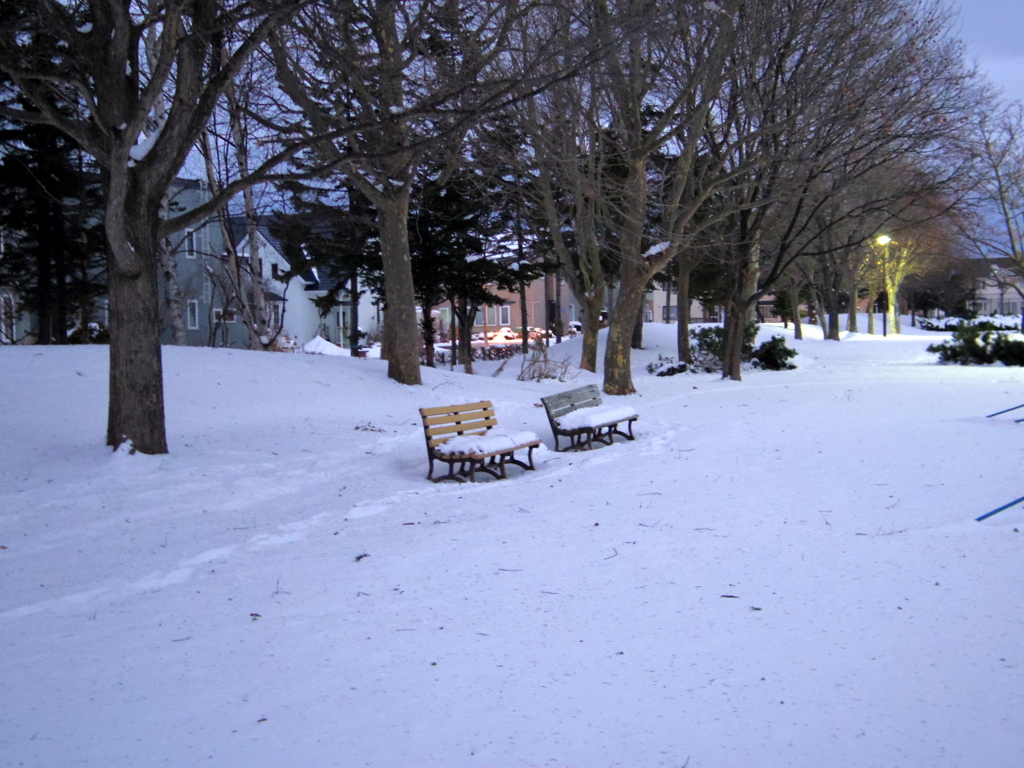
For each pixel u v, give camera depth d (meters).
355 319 29.83
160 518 8.23
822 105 19.31
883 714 3.76
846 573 5.73
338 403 14.97
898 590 5.34
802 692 4.00
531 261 29.56
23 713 4.05
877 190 24.23
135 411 10.27
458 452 10.23
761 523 7.17
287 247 26.22
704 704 3.91
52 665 4.68
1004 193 34.19
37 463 10.01
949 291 67.31
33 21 10.41
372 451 12.04
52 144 22.06
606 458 11.29
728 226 24.80
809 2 18.42
